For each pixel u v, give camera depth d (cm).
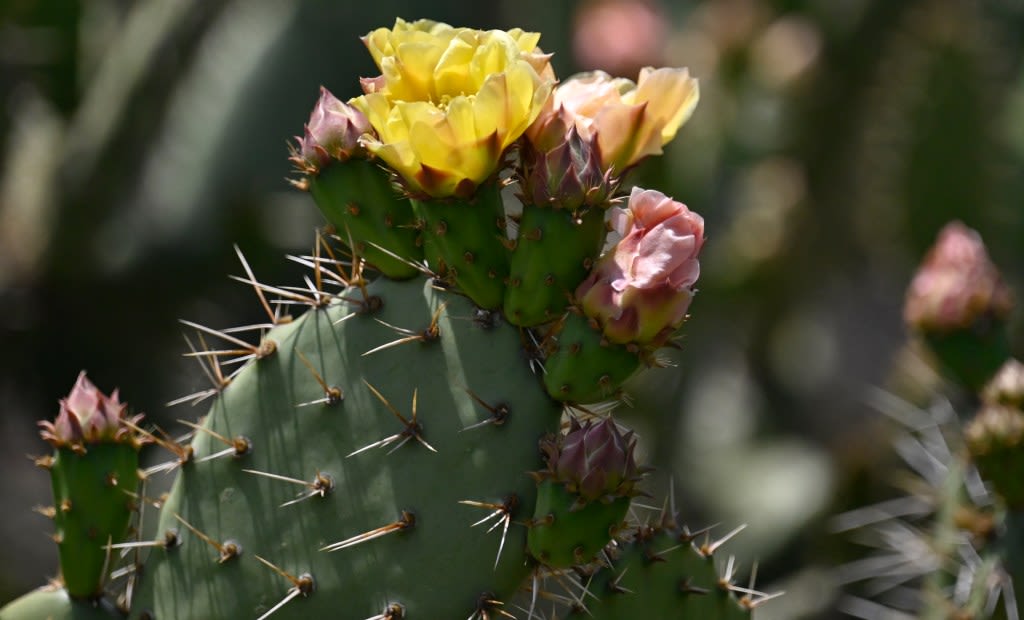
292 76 738
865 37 737
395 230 279
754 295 824
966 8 717
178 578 281
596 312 255
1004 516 395
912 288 425
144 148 713
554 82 271
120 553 299
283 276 748
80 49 678
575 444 250
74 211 701
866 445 736
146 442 302
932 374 445
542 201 258
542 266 261
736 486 786
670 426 778
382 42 273
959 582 398
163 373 726
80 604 295
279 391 280
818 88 761
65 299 715
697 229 256
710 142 802
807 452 820
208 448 283
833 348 978
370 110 264
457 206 265
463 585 262
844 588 696
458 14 757
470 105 255
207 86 732
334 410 274
